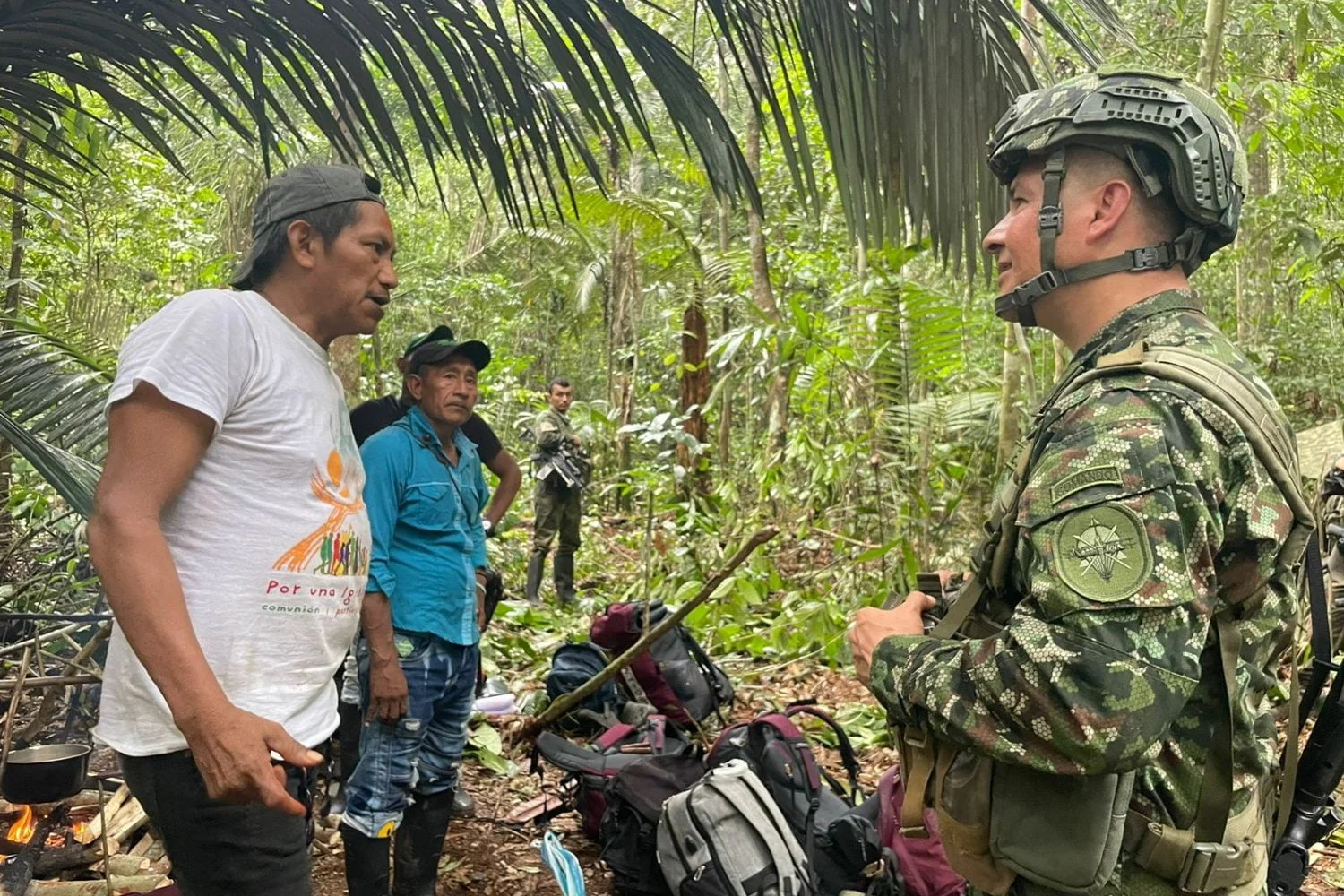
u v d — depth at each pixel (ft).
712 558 24.29
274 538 5.59
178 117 9.26
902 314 20.77
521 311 52.03
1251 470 4.15
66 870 9.10
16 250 17.08
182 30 8.80
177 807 5.53
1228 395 4.15
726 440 32.89
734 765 9.45
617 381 46.93
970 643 4.33
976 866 4.63
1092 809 4.26
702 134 9.85
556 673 14.19
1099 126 4.42
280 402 5.64
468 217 51.03
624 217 30.81
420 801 9.74
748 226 30.50
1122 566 3.88
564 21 9.22
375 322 6.36
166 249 28.35
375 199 6.28
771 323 23.95
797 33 9.50
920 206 9.75
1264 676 4.60
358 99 9.29
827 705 16.80
